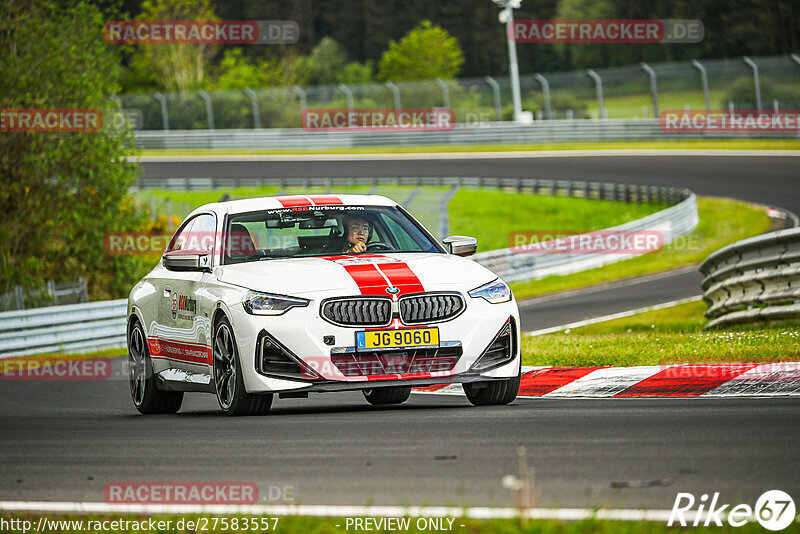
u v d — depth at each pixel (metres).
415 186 165.50
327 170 182.50
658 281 87.19
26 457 21.91
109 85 93.38
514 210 147.50
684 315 64.62
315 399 35.31
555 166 171.50
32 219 90.94
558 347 40.50
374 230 30.97
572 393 31.06
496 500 15.27
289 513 14.75
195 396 40.81
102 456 21.42
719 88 194.88
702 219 122.88
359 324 26.92
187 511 15.31
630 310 70.50
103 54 93.06
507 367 27.98
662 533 12.84
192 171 187.88
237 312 27.59
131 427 26.94
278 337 26.83
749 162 157.88
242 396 27.72
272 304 27.17
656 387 29.75
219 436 23.55
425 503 14.71
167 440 23.39
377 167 183.00
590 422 22.88
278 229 30.73
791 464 17.06
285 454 20.33
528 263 97.50
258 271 28.58
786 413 22.92
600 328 57.44
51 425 28.88
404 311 27.09
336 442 21.61
